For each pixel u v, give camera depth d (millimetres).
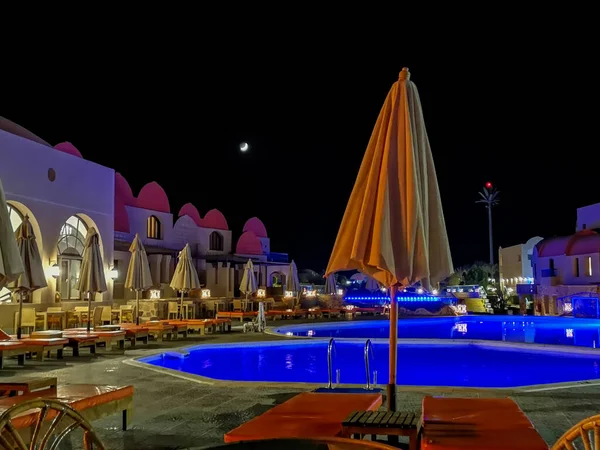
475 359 14133
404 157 4617
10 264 5133
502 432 3949
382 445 2443
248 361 14078
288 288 32625
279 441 2619
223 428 6234
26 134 20953
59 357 12633
